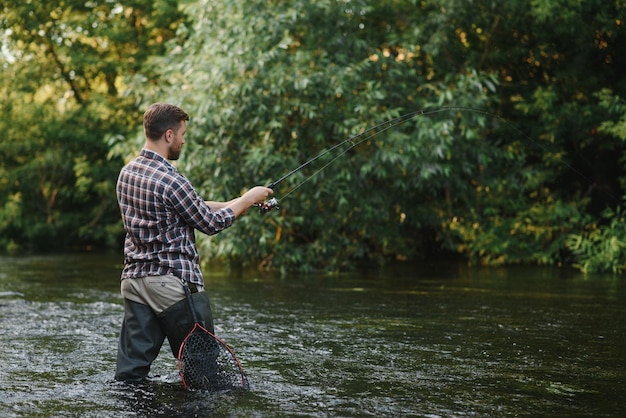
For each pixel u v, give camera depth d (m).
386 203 10.27
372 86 9.88
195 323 3.52
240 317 5.73
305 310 6.14
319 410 3.12
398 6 11.28
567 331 5.15
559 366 4.03
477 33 11.41
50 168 16.42
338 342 4.71
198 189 9.48
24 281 8.60
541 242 11.17
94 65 15.88
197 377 3.49
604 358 4.25
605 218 11.30
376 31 11.50
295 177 9.42
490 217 11.28
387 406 3.19
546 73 11.42
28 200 16.78
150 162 3.61
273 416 3.02
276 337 4.88
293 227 10.25
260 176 9.43
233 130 9.41
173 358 4.20
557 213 10.63
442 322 5.53
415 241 12.00
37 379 3.66
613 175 11.56
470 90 9.87
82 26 15.75
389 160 9.52
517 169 10.98
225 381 3.52
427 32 10.83
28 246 16.00
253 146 9.23
